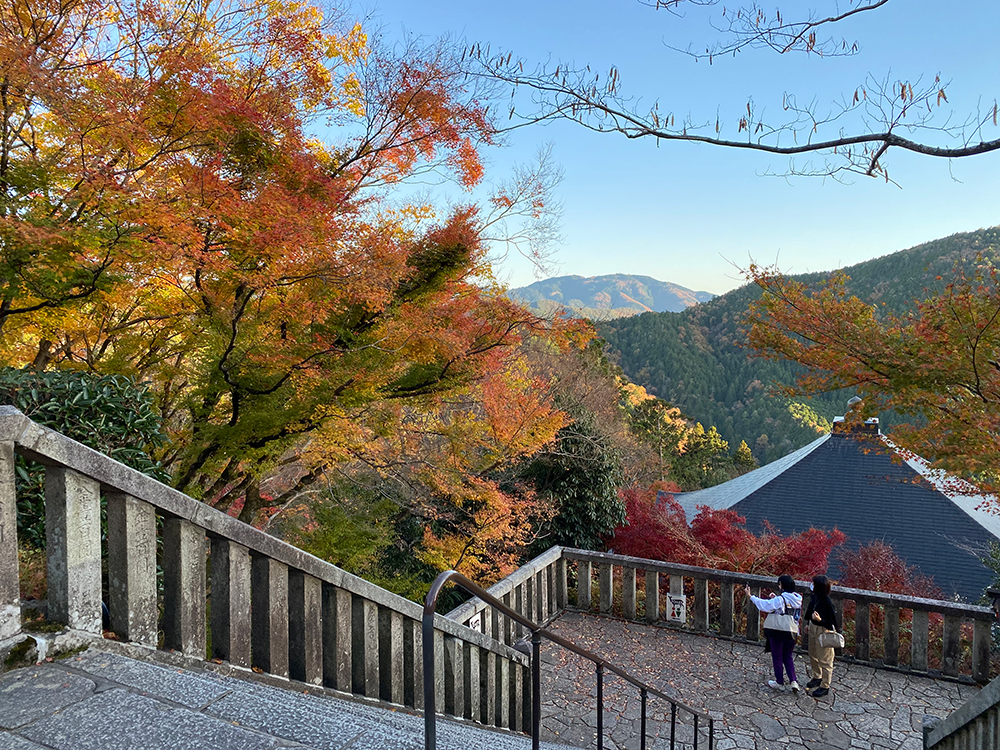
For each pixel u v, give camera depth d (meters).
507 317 7.56
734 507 16.78
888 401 6.06
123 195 4.54
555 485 13.34
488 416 9.55
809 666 5.48
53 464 2.10
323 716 2.06
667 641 6.55
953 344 5.45
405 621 3.52
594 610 7.27
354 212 6.30
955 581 13.45
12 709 1.80
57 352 7.25
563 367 17.06
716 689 5.56
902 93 2.12
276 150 5.89
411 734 2.40
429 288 7.49
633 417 34.88
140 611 2.28
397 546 12.80
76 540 2.13
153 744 1.71
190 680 2.11
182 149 5.34
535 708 2.58
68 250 4.50
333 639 3.03
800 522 15.76
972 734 3.73
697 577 6.73
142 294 6.10
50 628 2.09
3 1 4.59
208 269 5.34
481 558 12.53
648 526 12.09
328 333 6.77
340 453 7.67
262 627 2.70
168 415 7.79
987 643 5.55
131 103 4.86
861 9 2.12
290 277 5.71
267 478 9.56
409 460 9.63
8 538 2.01
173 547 2.38
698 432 37.75
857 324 5.90
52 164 4.68
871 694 5.46
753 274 6.28
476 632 4.11
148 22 5.12
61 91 4.38
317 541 10.66
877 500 15.55
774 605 5.57
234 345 6.03
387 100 6.74
